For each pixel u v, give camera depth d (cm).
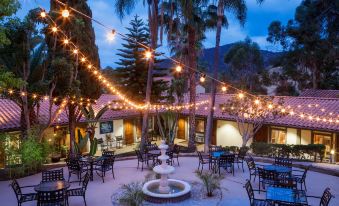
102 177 1107
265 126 2058
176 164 1379
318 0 3300
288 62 3728
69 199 932
